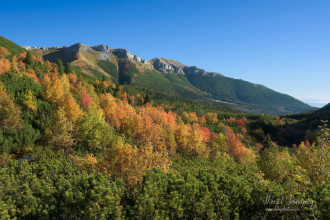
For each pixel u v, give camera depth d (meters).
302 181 11.95
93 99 59.84
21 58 92.00
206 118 152.50
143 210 8.01
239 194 9.83
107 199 8.20
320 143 13.93
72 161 19.59
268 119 176.12
